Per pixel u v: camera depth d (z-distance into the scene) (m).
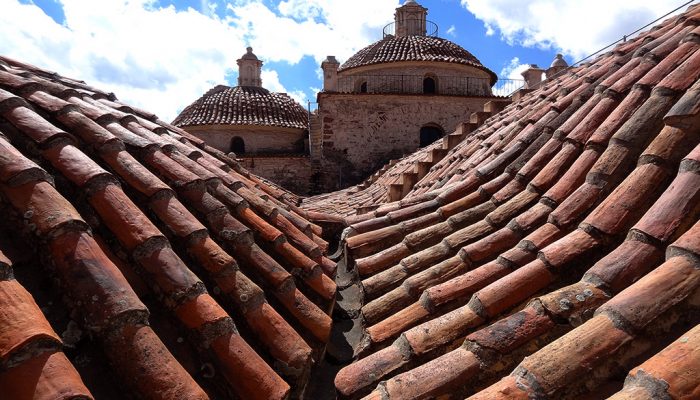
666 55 4.11
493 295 2.66
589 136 3.95
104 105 4.38
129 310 1.91
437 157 8.84
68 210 2.18
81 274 1.97
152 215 2.87
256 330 2.58
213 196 3.73
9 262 1.79
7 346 1.51
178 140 4.97
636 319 1.91
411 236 4.21
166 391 1.77
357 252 4.48
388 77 20.48
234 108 24.14
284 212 4.84
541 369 1.88
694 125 2.88
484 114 9.66
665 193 2.51
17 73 3.85
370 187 13.17
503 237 3.47
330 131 19.33
